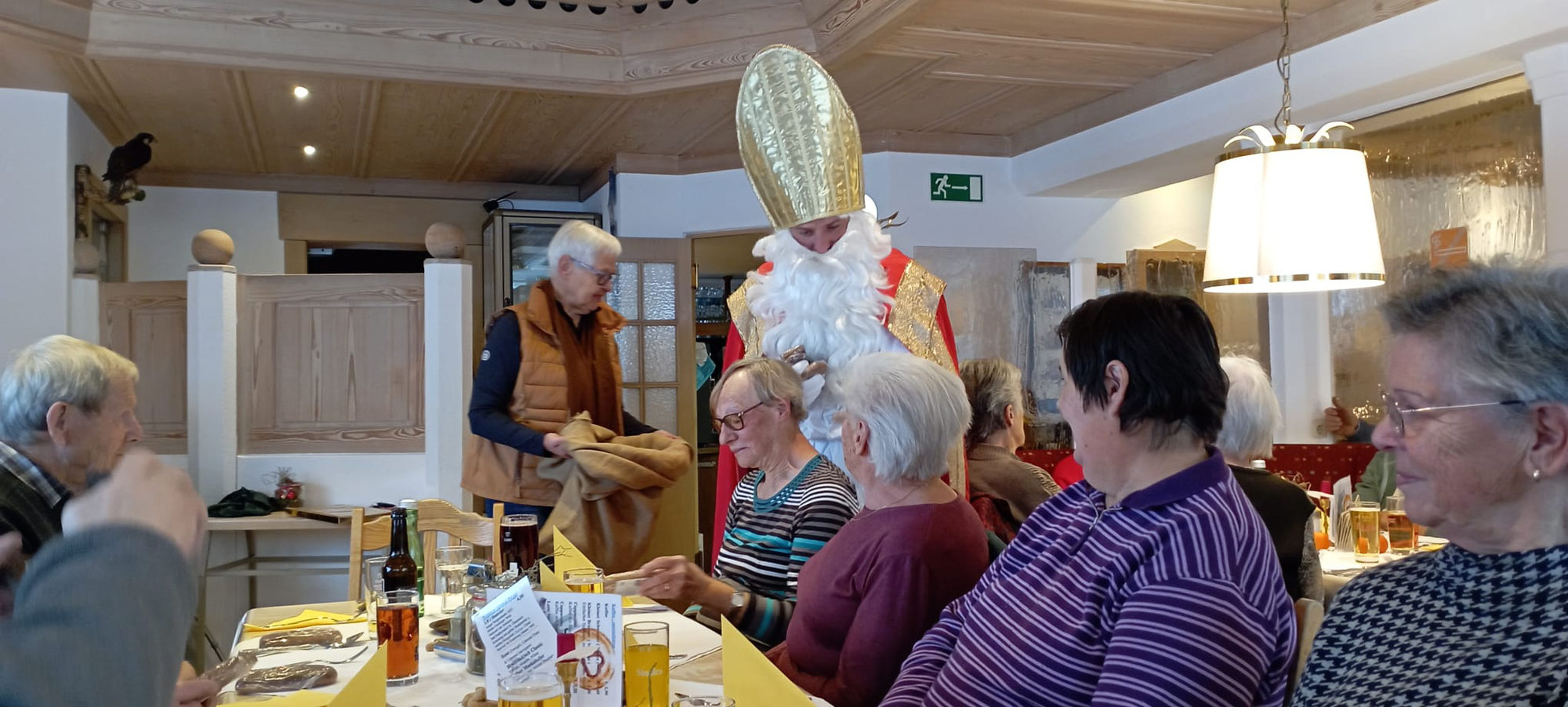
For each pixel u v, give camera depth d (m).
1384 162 5.13
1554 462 0.97
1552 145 3.64
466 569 2.14
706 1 4.90
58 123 5.01
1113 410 1.38
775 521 2.23
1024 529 1.64
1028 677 1.42
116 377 2.05
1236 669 1.20
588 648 1.47
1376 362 5.57
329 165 6.85
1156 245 6.56
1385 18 4.04
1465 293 1.01
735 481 2.91
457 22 4.81
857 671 1.76
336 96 5.15
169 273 6.91
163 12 4.43
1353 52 4.17
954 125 5.99
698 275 8.68
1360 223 2.85
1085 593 1.38
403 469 4.62
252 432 4.59
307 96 5.14
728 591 2.07
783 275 2.87
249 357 4.59
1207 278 3.08
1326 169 2.86
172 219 6.93
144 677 0.57
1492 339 0.98
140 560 0.61
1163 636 1.22
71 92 5.04
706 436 8.00
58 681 0.54
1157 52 4.75
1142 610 1.26
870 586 1.78
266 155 6.51
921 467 1.81
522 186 7.56
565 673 1.44
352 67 4.69
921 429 1.79
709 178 6.57
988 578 1.65
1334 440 5.75
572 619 1.50
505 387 3.33
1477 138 4.64
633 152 6.50
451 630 1.92
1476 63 3.81
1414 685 1.03
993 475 2.72
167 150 6.30
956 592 1.78
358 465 4.61
